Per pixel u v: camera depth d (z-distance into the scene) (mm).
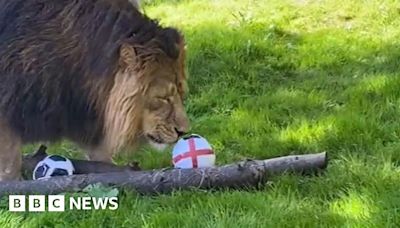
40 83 9312
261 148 11344
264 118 12570
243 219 8641
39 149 10289
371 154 10734
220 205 8992
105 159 9984
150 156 10812
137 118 9125
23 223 8812
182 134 9367
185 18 18719
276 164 9828
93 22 9320
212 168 9516
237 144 11641
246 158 10734
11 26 9445
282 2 19250
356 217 8703
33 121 9484
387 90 13227
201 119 12844
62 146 11219
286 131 11828
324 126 11812
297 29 17781
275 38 17109
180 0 20188
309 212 8844
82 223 8742
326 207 9109
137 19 9320
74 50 9320
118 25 9211
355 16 18203
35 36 9359
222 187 9492
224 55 15633
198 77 14859
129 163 10414
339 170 9992
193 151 9711
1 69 9367
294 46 16625
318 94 13656
